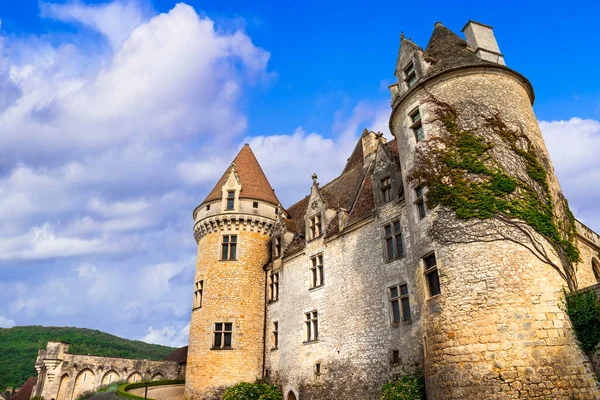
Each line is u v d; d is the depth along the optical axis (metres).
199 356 28.47
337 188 29.20
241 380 27.36
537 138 17.11
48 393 39.62
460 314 14.47
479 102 17.09
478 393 13.27
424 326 15.98
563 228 15.78
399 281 20.02
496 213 15.05
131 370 43.09
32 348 89.62
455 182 16.05
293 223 31.73
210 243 31.50
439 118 17.45
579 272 15.55
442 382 14.34
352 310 22.19
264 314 29.89
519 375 12.91
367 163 27.39
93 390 40.88
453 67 17.84
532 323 13.39
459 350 14.11
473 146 16.28
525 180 15.70
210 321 28.97
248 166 35.16
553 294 13.90
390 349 19.58
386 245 21.38
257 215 31.77
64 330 102.00
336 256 24.27
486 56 19.84
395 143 26.69
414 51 19.88
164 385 38.56
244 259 30.56
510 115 16.91
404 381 17.53
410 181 18.22
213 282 30.02
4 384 74.44
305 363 24.30
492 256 14.56
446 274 15.25
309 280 25.81
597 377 12.67
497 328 13.65
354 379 20.91
